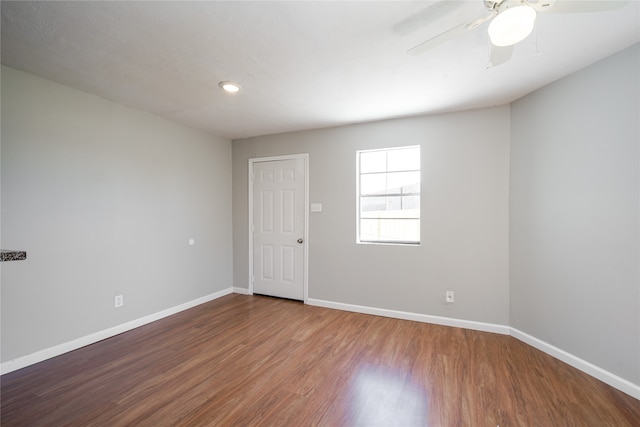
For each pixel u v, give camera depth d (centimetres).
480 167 290
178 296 344
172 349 250
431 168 309
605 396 186
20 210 217
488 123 287
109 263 274
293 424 163
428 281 312
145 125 307
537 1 123
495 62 171
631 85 186
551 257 238
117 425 162
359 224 353
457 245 299
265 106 288
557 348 234
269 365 225
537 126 249
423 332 286
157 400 183
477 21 133
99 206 267
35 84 224
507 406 177
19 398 183
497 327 285
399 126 324
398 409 175
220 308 358
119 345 257
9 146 212
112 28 166
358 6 147
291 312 344
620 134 192
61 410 173
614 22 161
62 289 241
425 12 152
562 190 229
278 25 163
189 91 253
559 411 173
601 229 203
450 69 214
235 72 219
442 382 202
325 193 363
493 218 286
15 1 142
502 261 284
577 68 213
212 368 220
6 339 211
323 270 366
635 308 185
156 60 202
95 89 249
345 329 294
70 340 246
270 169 402
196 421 165
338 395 188
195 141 368
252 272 420
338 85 240
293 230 389
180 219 348
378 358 235
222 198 411
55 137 236
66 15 153
